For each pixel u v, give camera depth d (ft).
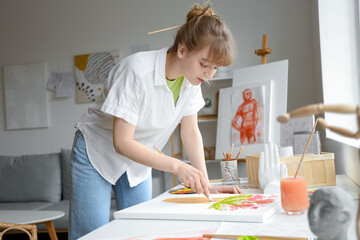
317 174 4.88
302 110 1.47
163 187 12.91
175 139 13.50
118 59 13.93
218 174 13.09
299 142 5.86
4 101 14.97
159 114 4.61
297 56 12.32
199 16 4.04
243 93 8.67
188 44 4.02
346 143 6.08
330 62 9.02
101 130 4.86
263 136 8.07
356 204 2.88
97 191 4.84
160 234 2.82
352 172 5.47
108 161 4.83
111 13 14.01
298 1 12.31
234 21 12.84
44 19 14.61
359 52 8.18
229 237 2.60
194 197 4.17
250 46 12.72
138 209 3.61
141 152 4.00
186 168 3.85
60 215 8.29
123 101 4.14
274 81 8.19
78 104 14.33
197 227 2.96
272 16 12.53
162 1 13.56
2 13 14.98
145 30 13.71
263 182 4.40
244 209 3.26
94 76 14.15
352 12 8.55
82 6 14.26
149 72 4.25
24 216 8.17
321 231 1.74
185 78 4.66
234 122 8.73
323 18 9.09
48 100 14.61
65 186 12.17
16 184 12.21
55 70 14.52
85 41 14.25
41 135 14.70
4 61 15.01
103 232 3.00
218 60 3.98
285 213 3.26
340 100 8.87
